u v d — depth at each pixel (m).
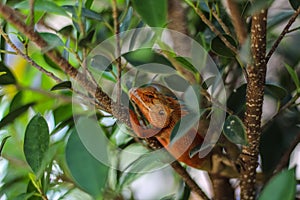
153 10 0.85
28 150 0.93
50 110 1.11
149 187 1.12
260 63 0.87
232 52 0.93
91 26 1.01
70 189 1.04
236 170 0.96
